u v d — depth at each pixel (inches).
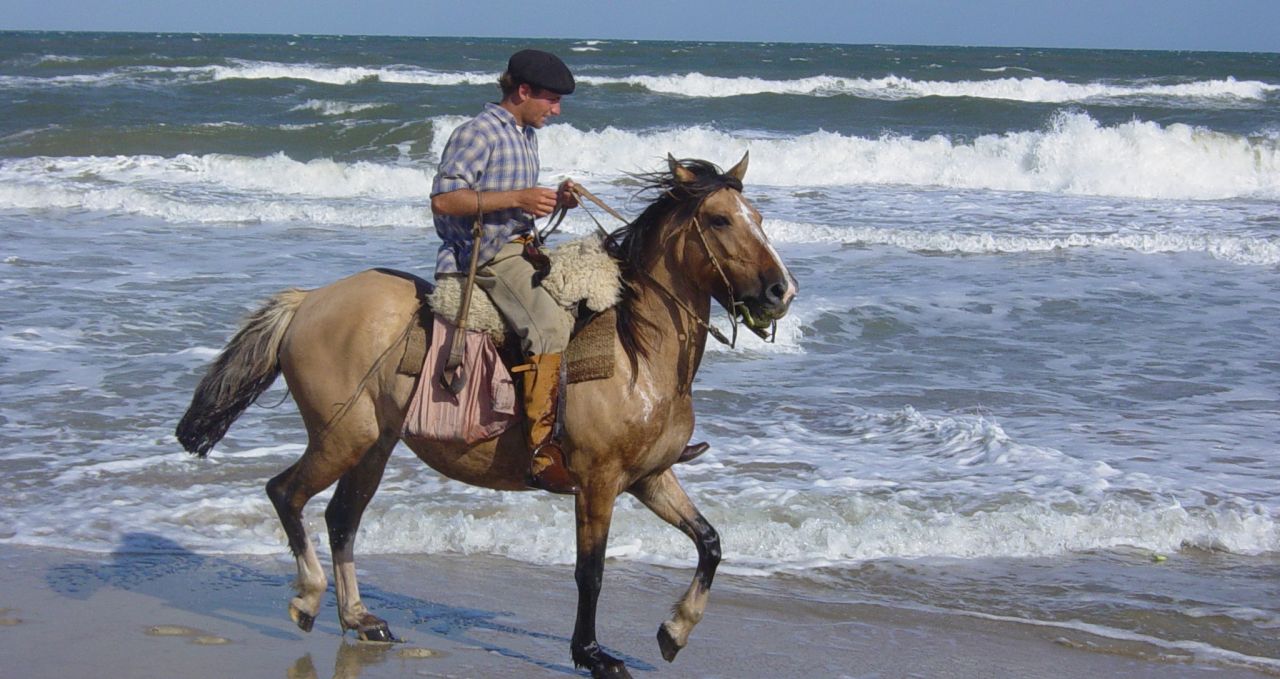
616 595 247.9
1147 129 1002.1
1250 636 233.0
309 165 907.4
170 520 281.0
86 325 458.0
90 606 227.3
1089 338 492.1
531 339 190.9
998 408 393.7
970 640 228.4
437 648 215.0
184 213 767.1
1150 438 362.0
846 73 2245.3
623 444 191.8
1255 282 610.5
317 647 212.4
